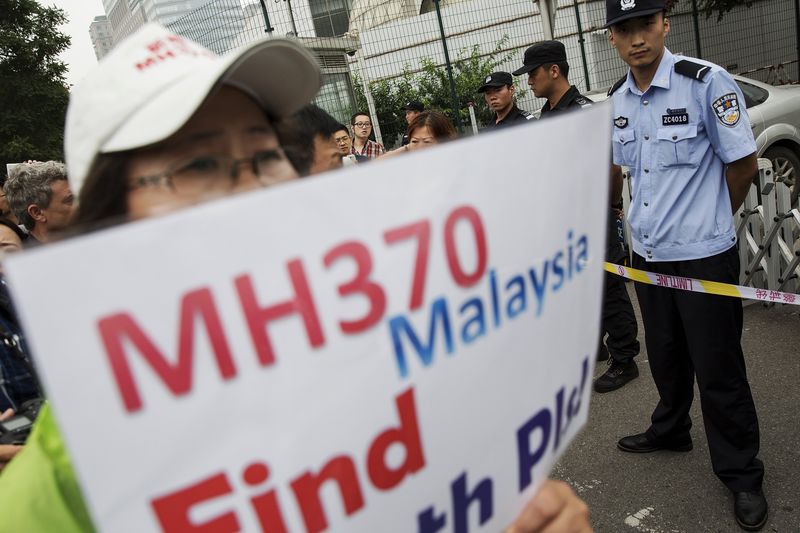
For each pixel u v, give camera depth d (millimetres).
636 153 2102
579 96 3262
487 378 617
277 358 489
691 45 11203
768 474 2223
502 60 10906
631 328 3074
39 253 399
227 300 465
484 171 589
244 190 746
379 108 10367
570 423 742
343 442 527
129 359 436
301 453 509
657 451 2508
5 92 20344
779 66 11398
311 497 519
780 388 2768
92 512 435
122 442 441
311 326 500
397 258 537
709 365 1981
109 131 670
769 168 3549
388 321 538
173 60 712
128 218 704
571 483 2439
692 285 1978
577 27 9969
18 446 1146
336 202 502
